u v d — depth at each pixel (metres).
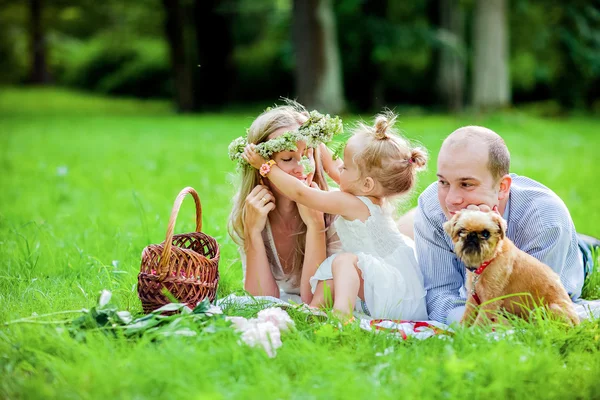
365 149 4.27
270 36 31.19
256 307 4.03
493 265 3.58
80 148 14.84
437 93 25.94
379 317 4.19
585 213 7.79
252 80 30.14
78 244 5.97
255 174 4.56
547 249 4.03
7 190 9.66
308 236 4.43
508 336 3.35
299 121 4.50
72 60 42.06
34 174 11.15
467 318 3.72
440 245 4.38
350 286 4.11
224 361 3.14
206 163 12.23
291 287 4.80
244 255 4.84
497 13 22.75
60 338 3.32
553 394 2.89
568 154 14.12
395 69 28.28
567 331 3.53
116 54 37.84
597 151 14.80
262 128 4.45
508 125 20.08
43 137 17.11
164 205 8.03
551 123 21.53
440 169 3.89
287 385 2.85
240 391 2.81
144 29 40.03
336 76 21.98
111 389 2.85
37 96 33.97
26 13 42.69
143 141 16.16
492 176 3.82
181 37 26.84
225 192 8.80
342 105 22.22
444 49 25.53
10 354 3.26
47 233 6.34
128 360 3.08
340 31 26.27
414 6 26.48
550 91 28.95
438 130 17.77
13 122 21.62
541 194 4.16
